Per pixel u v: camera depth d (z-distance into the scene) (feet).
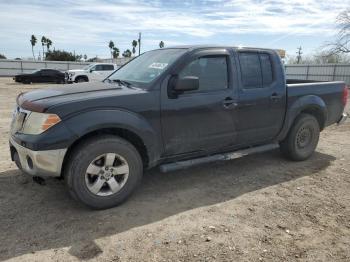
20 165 12.69
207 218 12.33
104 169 12.51
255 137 16.78
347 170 17.89
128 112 12.67
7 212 12.39
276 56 17.31
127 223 11.84
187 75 14.10
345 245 10.80
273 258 10.00
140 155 13.85
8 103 44.50
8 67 149.18
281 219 12.38
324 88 19.45
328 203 13.82
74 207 12.91
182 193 14.51
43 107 11.60
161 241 10.75
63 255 9.92
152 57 15.70
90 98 12.21
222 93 14.98
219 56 15.14
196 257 9.93
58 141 11.43
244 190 14.98
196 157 15.20
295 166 18.38
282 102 17.30
